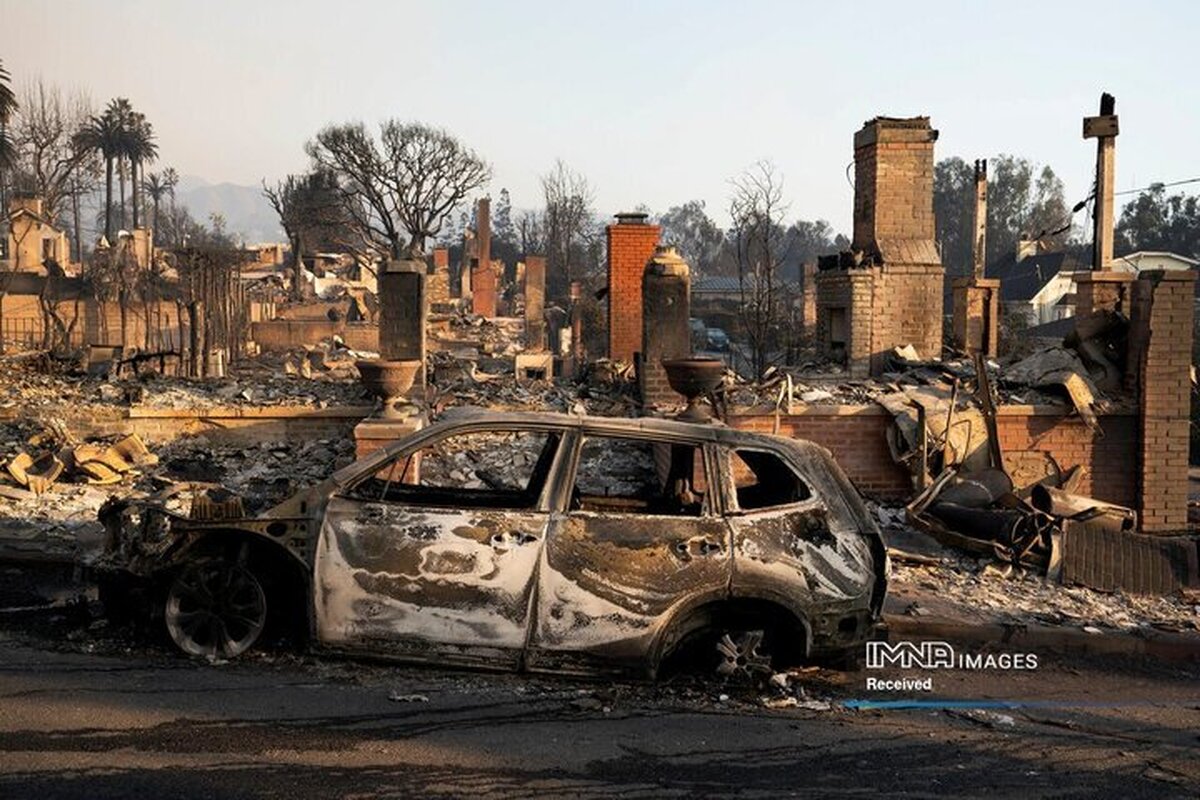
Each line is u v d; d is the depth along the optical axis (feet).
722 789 16.37
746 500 22.88
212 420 41.96
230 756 16.38
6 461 37.52
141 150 341.41
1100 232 41.93
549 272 209.87
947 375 43.01
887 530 36.04
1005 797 16.75
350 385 48.21
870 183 50.42
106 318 136.15
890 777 17.35
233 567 21.08
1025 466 39.17
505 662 20.56
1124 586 32.45
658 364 41.73
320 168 229.04
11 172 252.62
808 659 21.91
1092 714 22.25
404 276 42.45
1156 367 38.78
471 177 230.27
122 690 19.08
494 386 48.08
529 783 16.10
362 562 20.54
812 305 124.16
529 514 20.92
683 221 354.33
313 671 20.71
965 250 304.50
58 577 27.30
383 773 16.10
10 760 15.74
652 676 20.79
